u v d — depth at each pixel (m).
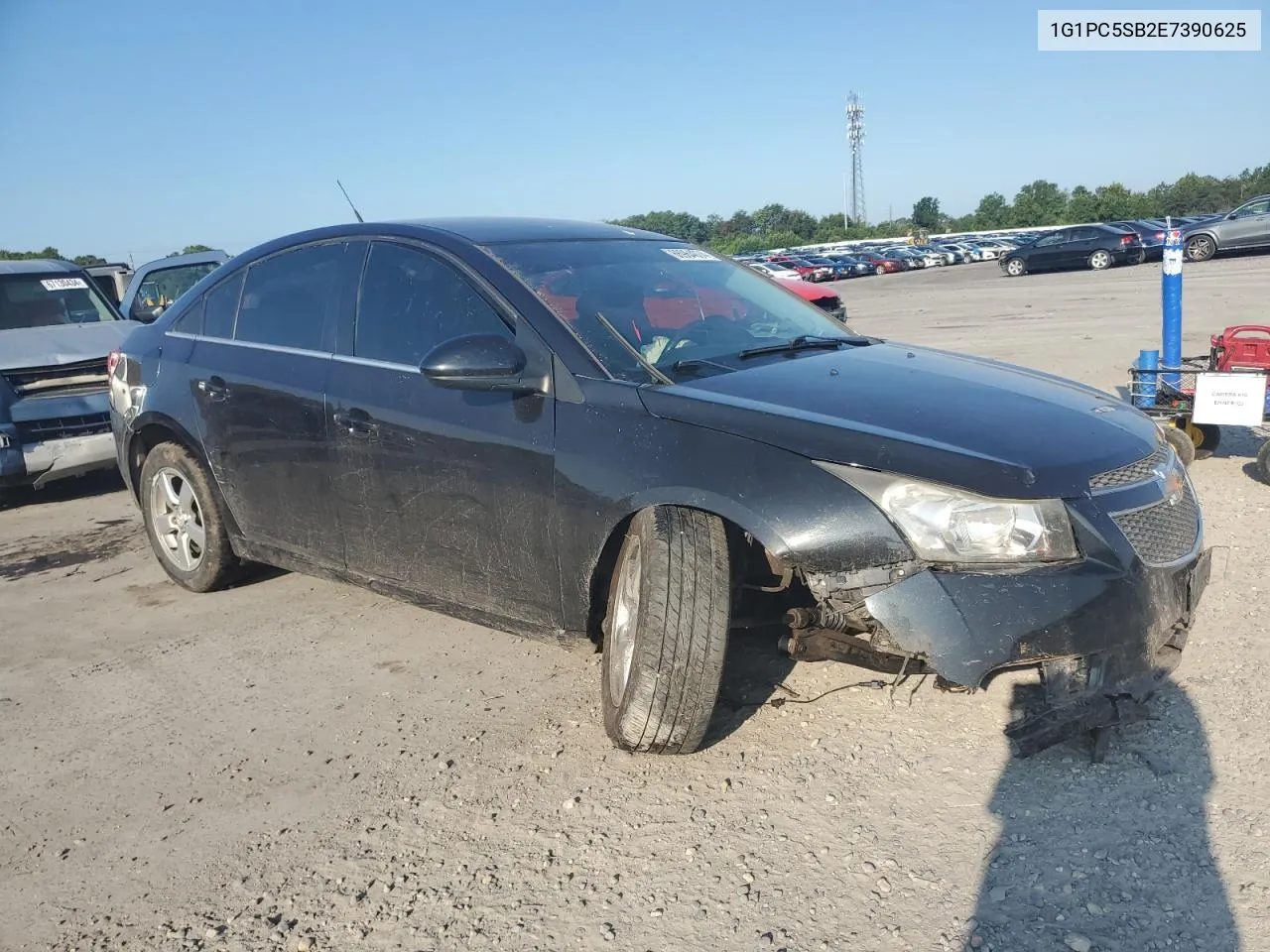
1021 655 2.68
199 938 2.56
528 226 4.29
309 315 4.32
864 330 16.16
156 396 4.92
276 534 4.49
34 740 3.67
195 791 3.25
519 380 3.41
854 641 2.93
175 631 4.65
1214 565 4.57
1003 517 2.72
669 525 2.99
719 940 2.42
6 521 7.14
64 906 2.72
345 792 3.18
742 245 92.69
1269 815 2.73
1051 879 2.55
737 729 3.38
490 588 3.62
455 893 2.66
